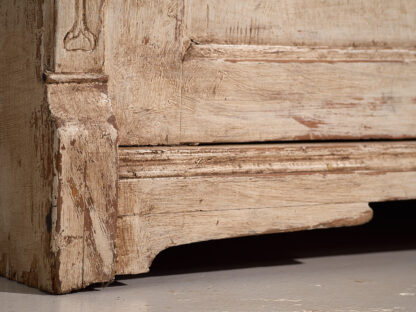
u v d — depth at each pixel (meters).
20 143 1.09
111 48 1.09
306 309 1.02
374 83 1.25
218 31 1.16
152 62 1.11
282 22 1.19
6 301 1.02
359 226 1.55
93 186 1.05
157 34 1.12
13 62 1.10
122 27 1.09
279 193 1.17
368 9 1.25
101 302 1.02
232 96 1.16
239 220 1.15
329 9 1.22
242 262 1.25
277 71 1.19
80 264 1.05
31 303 1.01
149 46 1.11
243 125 1.17
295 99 1.20
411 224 1.58
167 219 1.11
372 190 1.23
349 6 1.23
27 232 1.08
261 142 1.19
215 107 1.15
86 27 1.07
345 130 1.23
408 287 1.11
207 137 1.15
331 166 1.21
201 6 1.14
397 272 1.19
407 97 1.28
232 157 1.15
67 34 1.05
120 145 1.10
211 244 1.37
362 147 1.23
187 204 1.12
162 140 1.13
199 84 1.14
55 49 1.05
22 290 1.06
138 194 1.09
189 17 1.14
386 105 1.26
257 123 1.18
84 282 1.05
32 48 1.07
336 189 1.21
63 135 1.03
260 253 1.31
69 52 1.06
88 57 1.07
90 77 1.07
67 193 1.03
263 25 1.18
